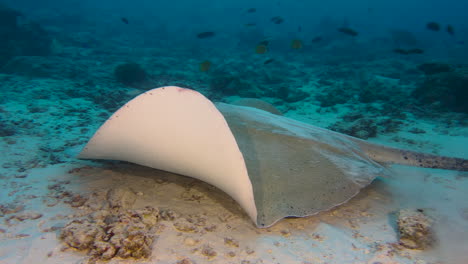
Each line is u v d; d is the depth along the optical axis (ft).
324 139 11.22
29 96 21.16
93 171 10.94
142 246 6.68
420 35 114.73
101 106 21.43
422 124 20.59
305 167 9.27
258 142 9.98
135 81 29.66
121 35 79.05
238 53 65.21
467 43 82.74
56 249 6.61
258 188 8.16
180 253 6.82
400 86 32.71
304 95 29.76
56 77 27.63
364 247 7.38
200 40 86.84
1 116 16.57
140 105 7.88
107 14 120.37
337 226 8.35
